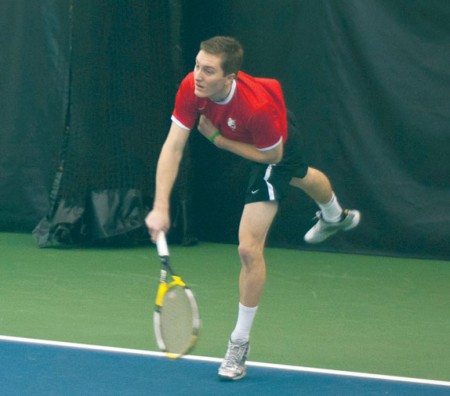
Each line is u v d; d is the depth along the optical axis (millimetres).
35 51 22203
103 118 21094
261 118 10633
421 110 20281
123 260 19594
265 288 17281
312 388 10961
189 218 21516
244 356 11320
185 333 10211
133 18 20984
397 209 20594
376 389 10961
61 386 10867
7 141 22625
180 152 10992
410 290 17438
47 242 21016
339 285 17719
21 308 15180
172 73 21172
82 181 21078
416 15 20188
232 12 21391
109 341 13211
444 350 13180
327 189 13312
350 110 20656
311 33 20844
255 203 11148
